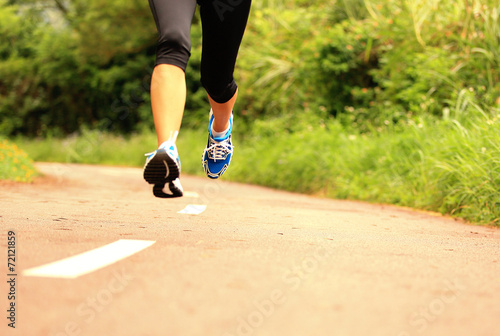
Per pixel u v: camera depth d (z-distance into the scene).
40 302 1.50
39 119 29.27
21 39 31.70
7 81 29.28
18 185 7.44
